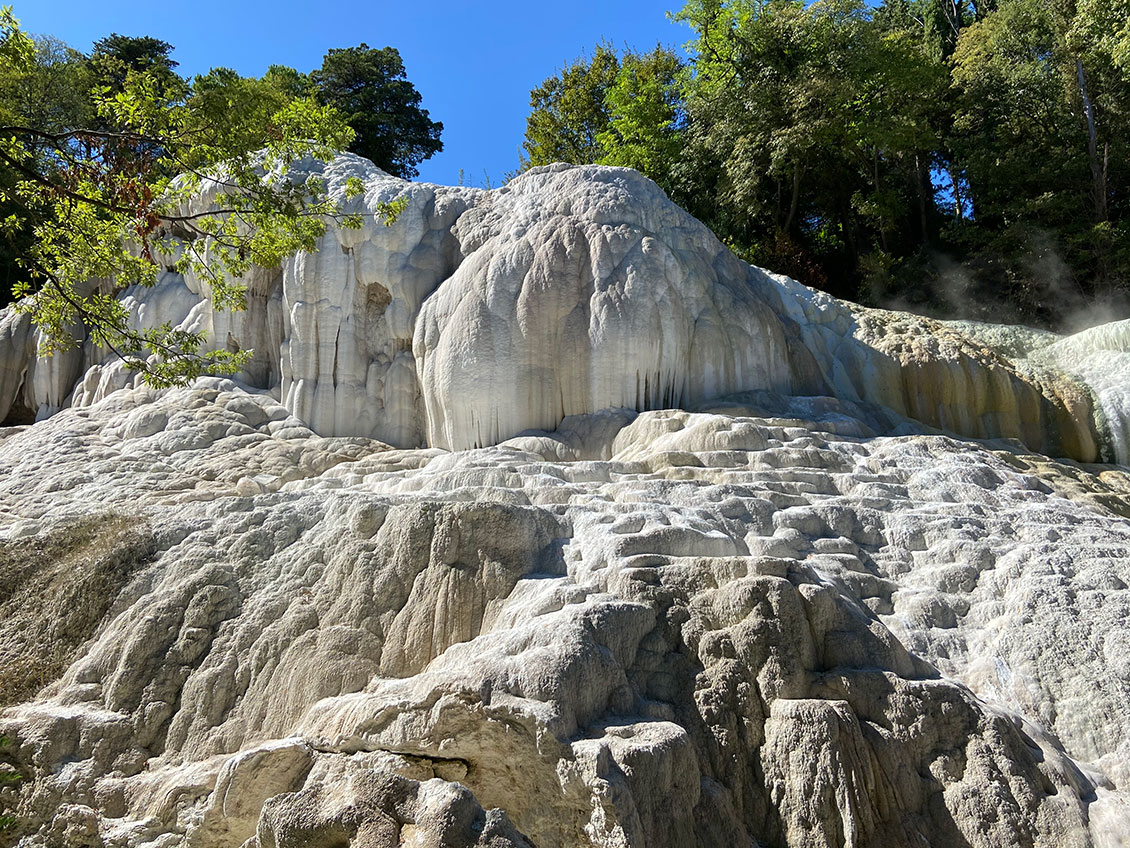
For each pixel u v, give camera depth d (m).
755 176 27.19
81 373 20.16
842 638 7.28
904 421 15.54
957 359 16.56
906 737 6.63
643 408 14.71
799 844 6.15
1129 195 27.33
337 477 13.55
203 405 16.73
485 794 6.44
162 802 6.96
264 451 15.39
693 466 11.83
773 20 28.59
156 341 14.89
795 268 26.41
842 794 6.14
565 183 16.67
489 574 8.40
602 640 6.83
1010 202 26.91
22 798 7.65
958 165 30.36
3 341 20.42
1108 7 25.41
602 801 5.62
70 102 27.02
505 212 16.83
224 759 7.38
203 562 9.52
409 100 41.12
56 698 8.62
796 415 14.62
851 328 17.73
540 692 6.23
